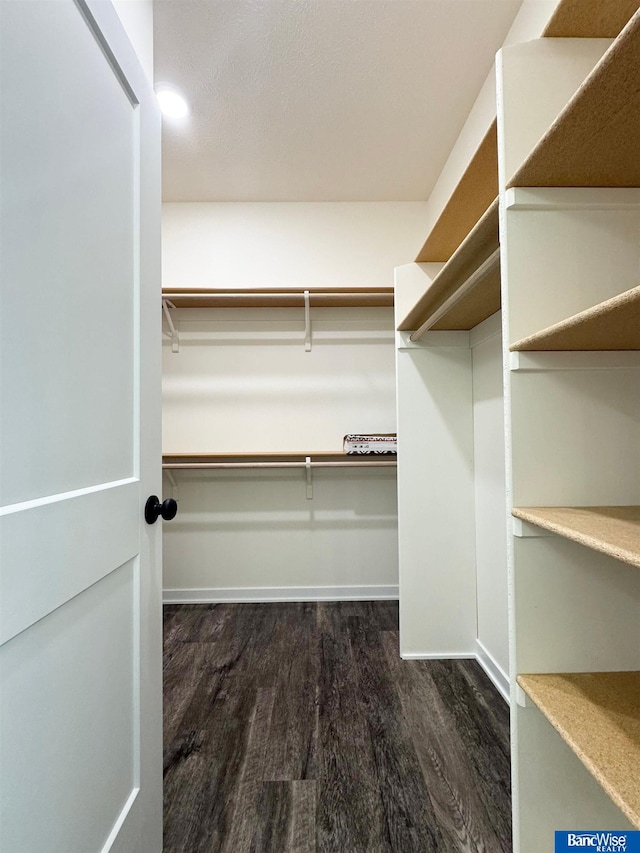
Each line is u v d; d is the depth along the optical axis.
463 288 1.32
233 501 2.63
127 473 0.88
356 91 1.77
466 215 1.48
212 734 1.45
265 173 2.32
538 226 0.90
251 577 2.64
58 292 0.65
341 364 2.64
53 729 0.63
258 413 2.63
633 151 0.78
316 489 2.65
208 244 2.59
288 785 1.24
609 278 0.91
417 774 1.27
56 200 0.65
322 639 2.13
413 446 2.01
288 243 2.60
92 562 0.73
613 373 0.92
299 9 1.43
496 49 1.59
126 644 0.86
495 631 1.78
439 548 2.00
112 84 0.83
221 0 1.39
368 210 2.61
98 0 0.77
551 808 0.89
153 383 1.00
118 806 0.82
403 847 1.05
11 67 0.56
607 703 0.80
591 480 0.92
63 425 0.66
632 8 0.84
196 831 1.10
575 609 0.90
